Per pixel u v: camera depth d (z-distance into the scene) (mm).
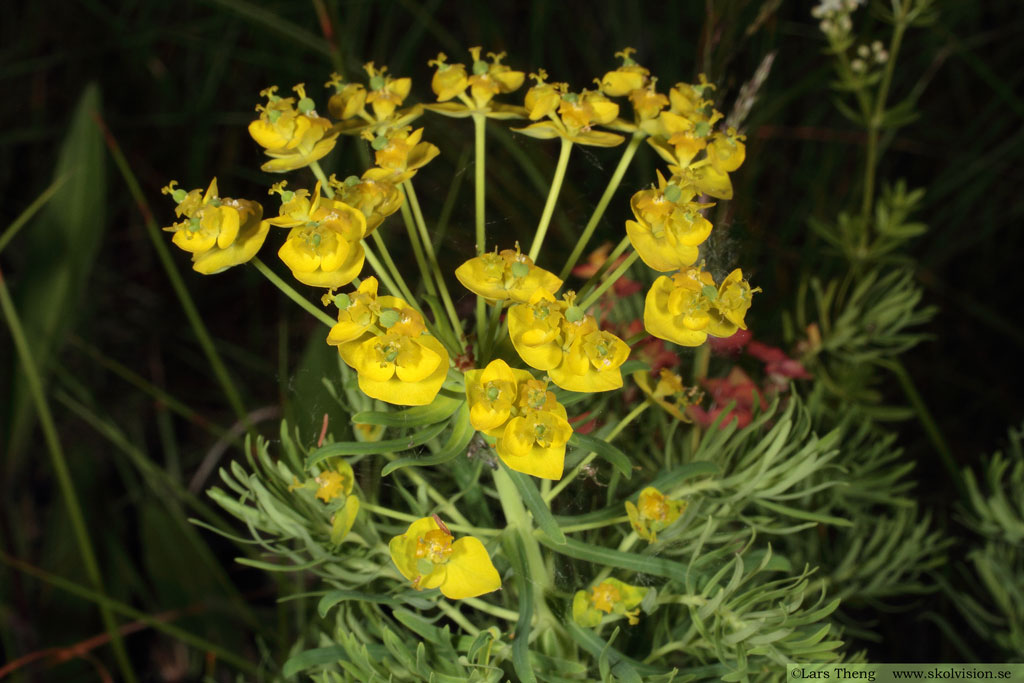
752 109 346
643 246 189
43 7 406
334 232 183
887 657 283
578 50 418
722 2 265
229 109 407
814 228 289
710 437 212
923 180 391
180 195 185
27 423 296
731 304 188
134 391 364
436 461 182
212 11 412
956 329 363
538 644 203
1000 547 244
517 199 348
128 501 335
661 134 204
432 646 200
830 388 267
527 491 184
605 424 238
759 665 201
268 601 311
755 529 203
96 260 380
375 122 205
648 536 200
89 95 309
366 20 403
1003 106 391
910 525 251
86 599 292
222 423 357
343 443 186
